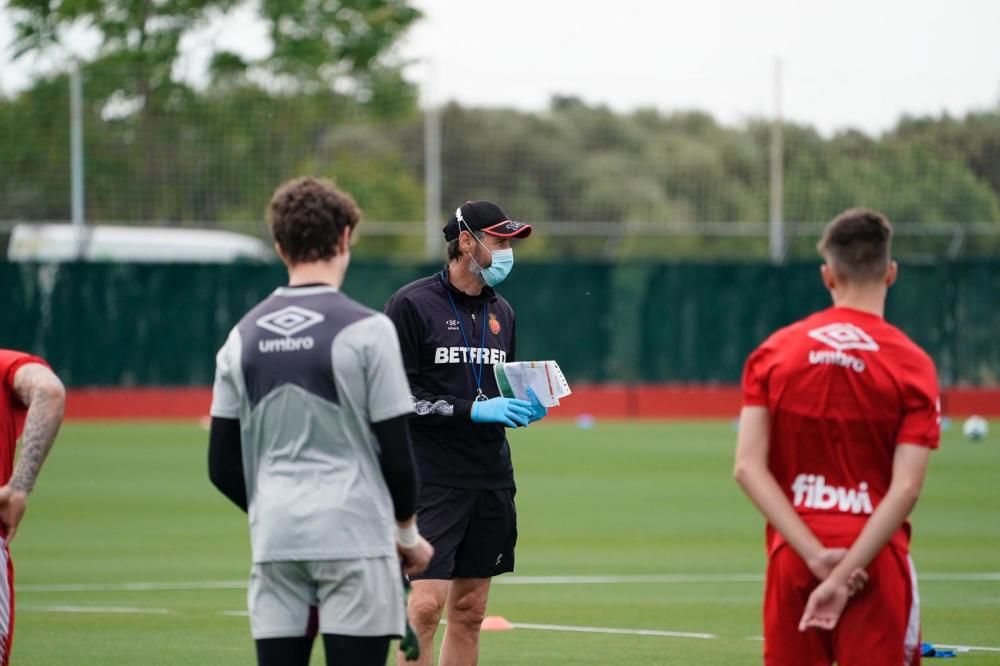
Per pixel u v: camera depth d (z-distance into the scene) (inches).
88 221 4547.2
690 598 1596.9
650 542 2053.4
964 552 1925.4
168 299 4227.4
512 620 1464.1
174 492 2630.4
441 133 5689.0
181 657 1280.8
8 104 4591.5
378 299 4222.4
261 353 743.1
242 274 4256.9
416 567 780.6
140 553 1943.9
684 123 5561.0
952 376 4306.1
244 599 1596.9
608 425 4207.7
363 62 6141.7
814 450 745.0
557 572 1788.9
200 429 3954.2
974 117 4694.9
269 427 742.5
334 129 5625.0
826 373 739.4
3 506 794.2
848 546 733.3
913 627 746.2
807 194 4800.7
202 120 4685.0
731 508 2431.1
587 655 1283.2
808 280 4320.9
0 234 4303.6
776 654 754.8
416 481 744.3
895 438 738.2
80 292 4190.5
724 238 5032.0
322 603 737.6
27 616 1487.5
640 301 4347.9
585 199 5689.0
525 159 5684.1
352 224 767.7
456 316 1049.5
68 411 4188.0
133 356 4220.0
